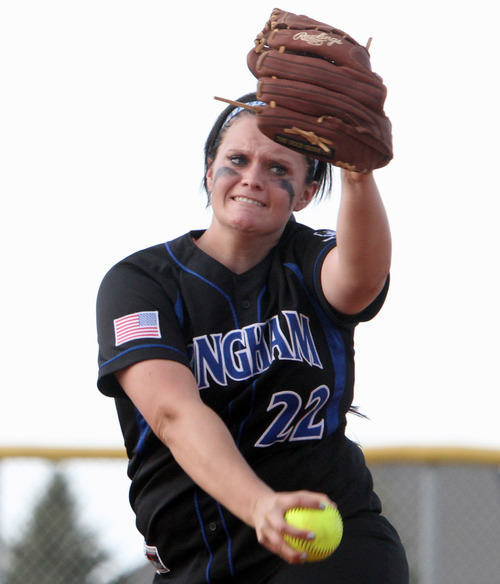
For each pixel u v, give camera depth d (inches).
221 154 345.7
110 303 331.0
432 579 778.8
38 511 838.5
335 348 341.4
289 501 254.4
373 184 313.3
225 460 277.9
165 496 339.6
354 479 345.4
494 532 784.3
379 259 320.5
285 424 331.6
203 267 340.2
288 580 321.4
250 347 331.3
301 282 341.7
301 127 298.4
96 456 844.6
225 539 335.0
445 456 796.0
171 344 318.3
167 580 352.8
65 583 824.3
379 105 301.4
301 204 366.6
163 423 301.3
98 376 319.9
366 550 327.9
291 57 302.0
